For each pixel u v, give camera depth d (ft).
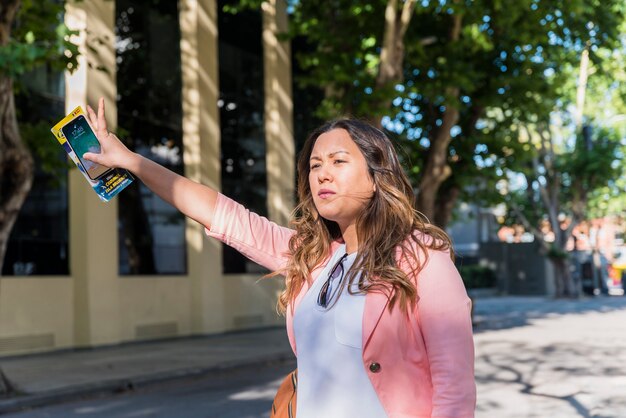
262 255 7.75
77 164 7.73
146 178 7.68
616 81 135.54
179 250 72.13
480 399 32.04
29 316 55.93
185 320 72.08
